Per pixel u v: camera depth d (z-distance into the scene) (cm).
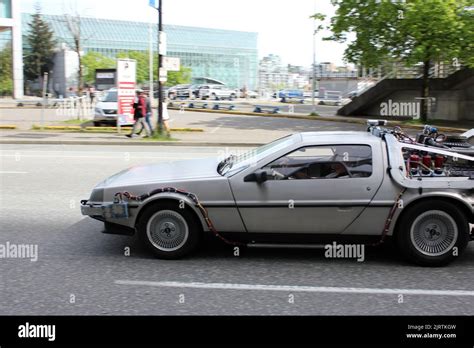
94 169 1270
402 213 575
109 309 468
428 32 2330
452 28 2261
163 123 2048
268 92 6228
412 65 2477
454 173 611
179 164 691
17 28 5756
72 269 572
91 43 9775
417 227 574
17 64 5825
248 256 615
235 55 11006
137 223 602
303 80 10412
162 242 599
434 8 2252
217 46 10794
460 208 575
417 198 568
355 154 584
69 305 476
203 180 587
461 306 479
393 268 578
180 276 550
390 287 523
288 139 655
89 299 490
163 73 2006
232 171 601
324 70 6303
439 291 514
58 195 953
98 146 1873
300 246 591
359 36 2561
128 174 650
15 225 754
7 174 1189
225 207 582
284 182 577
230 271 566
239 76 11069
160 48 1978
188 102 4238
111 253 627
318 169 580
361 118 2925
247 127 2494
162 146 1897
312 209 575
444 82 2775
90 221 776
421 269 575
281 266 582
